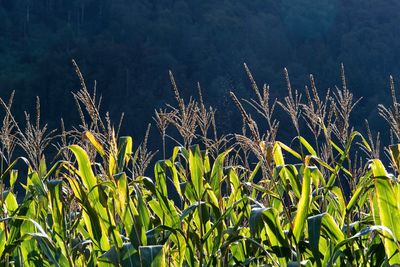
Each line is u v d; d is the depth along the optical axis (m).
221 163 4.55
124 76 56.88
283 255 4.04
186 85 57.53
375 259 4.13
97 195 4.24
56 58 59.84
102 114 53.25
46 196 4.29
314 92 4.22
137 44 64.44
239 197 4.62
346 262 4.16
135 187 4.34
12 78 55.72
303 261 3.95
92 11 76.75
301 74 58.97
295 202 4.76
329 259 3.90
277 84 57.31
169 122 4.58
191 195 4.52
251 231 3.80
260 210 3.85
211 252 4.45
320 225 3.75
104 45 63.19
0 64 64.62
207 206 4.58
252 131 4.04
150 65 59.81
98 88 56.75
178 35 66.81
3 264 4.36
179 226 4.29
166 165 4.51
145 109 53.28
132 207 4.30
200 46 64.75
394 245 3.84
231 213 4.78
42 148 4.45
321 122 4.26
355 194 3.99
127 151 4.52
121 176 4.03
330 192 4.79
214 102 51.47
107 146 4.27
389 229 3.74
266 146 4.09
